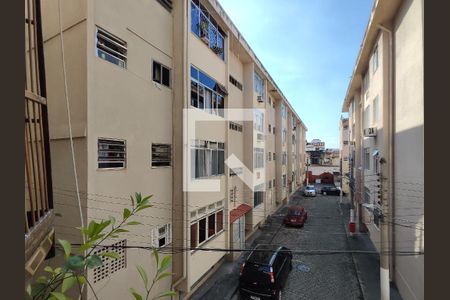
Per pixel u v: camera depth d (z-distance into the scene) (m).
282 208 26.38
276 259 10.27
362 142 17.59
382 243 8.25
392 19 10.73
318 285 10.92
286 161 29.73
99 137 5.68
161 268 2.48
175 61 8.40
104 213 5.77
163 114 7.96
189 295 9.51
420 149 7.80
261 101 18.31
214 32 10.88
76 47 5.51
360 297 9.99
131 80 6.65
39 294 2.04
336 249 15.07
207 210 10.12
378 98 12.45
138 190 6.85
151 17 7.45
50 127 5.76
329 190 37.44
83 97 5.41
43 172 3.53
